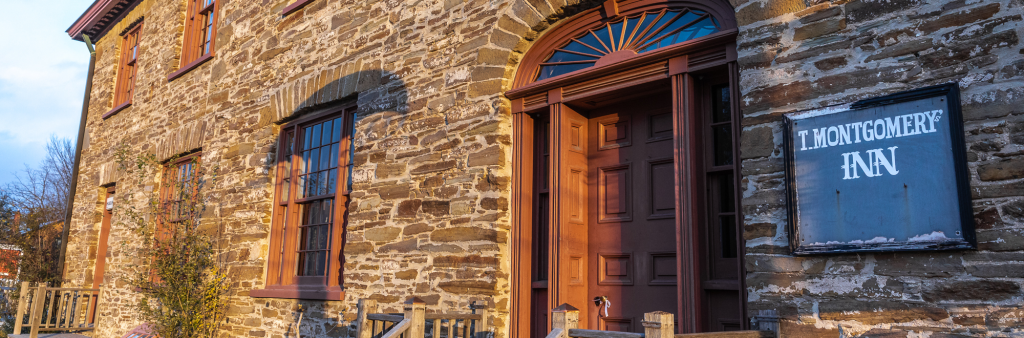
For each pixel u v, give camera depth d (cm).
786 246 334
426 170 536
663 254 430
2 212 1416
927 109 300
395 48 590
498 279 468
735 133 379
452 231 503
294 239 681
